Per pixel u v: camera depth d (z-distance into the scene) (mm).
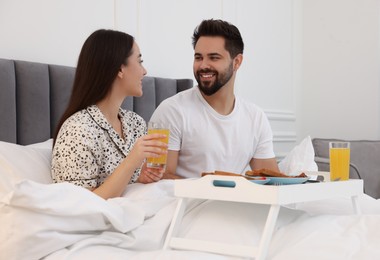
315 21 4473
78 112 1956
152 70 3293
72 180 1850
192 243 1533
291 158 2445
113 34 2023
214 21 2371
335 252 1407
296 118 4473
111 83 2000
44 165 1996
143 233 1588
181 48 3469
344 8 4332
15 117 2428
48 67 2596
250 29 4004
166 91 3131
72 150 1858
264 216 1622
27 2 2691
